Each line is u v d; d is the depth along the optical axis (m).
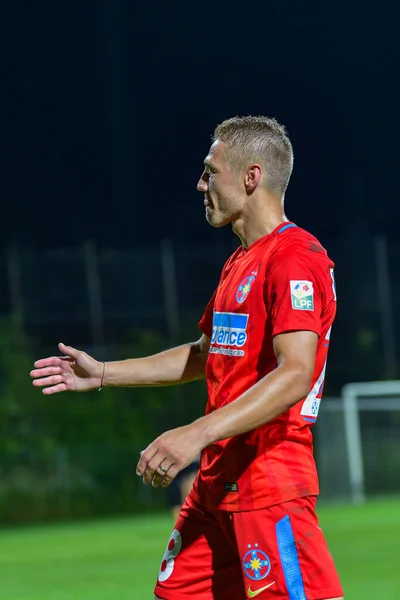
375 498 60.59
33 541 42.97
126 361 13.04
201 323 13.13
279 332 10.86
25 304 62.12
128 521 51.12
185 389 59.75
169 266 63.69
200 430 10.35
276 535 11.16
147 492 56.84
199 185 12.05
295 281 11.00
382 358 65.19
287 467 11.26
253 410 10.45
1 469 54.81
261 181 11.70
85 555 36.91
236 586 12.08
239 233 11.87
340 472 59.44
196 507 12.11
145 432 58.53
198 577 12.12
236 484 11.34
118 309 62.94
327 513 51.22
